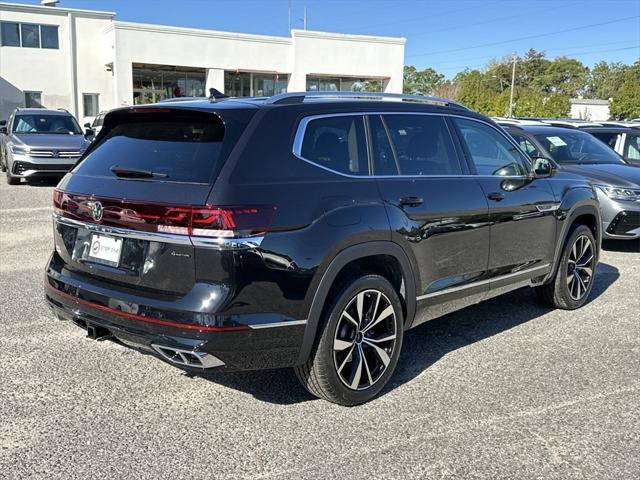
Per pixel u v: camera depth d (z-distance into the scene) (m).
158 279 3.25
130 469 3.06
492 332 5.20
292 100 3.67
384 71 35.62
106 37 31.73
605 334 5.16
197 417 3.61
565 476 3.07
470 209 4.34
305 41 33.25
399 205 3.84
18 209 11.05
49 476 2.98
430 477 3.04
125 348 4.63
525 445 3.35
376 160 3.88
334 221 3.45
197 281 3.13
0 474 2.98
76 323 3.68
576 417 3.68
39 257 7.43
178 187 3.21
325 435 3.42
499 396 3.95
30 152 13.90
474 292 4.57
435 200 4.09
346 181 3.63
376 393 3.87
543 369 4.39
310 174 3.48
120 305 3.34
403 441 3.37
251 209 3.14
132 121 3.90
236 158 3.24
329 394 3.65
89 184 3.65
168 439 3.36
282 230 3.24
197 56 31.02
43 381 4.03
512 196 4.77
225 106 3.47
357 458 3.20
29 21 31.88
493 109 68.31
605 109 74.56
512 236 4.81
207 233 3.07
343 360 3.65
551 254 5.38
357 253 3.56
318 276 3.37
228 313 3.11
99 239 3.56
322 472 3.07
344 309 3.59
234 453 3.23
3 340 4.73
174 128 3.62
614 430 3.53
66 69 33.19
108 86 34.22
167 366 4.33
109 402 3.77
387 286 3.83
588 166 8.80
